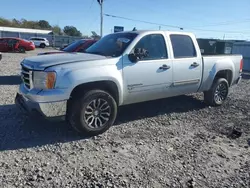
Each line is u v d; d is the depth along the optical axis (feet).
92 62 14.99
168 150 13.98
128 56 16.35
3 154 12.83
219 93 22.80
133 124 17.75
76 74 14.24
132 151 13.71
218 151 14.14
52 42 151.53
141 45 17.17
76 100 14.46
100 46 18.52
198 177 11.49
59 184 10.56
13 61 56.24
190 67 19.57
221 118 19.90
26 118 17.71
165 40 18.42
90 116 14.96
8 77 33.55
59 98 13.92
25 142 14.26
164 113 20.47
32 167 11.73
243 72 55.01
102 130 15.48
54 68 13.93
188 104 23.29
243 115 20.88
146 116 19.53
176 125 17.97
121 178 11.16
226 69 22.52
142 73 16.81
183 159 13.06
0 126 16.28
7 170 11.39
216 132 16.99
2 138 14.62
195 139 15.66
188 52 19.75
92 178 11.07
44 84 13.91
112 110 15.64
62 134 15.46
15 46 89.10
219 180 11.34
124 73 16.07
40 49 119.75
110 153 13.42
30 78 14.47
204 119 19.51
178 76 18.86
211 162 12.88
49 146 13.91
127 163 12.46
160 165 12.37
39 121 17.20
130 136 15.67
